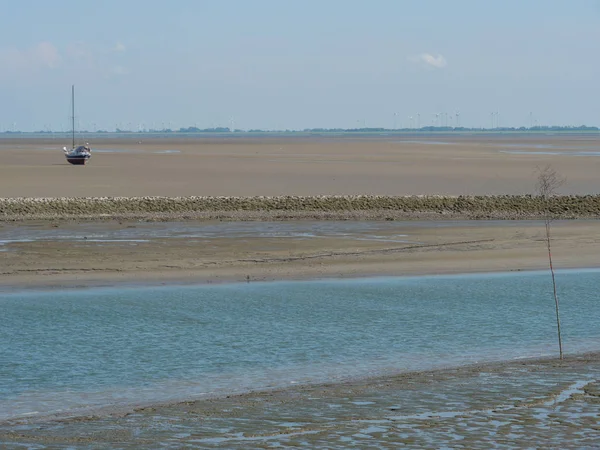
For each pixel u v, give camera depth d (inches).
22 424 942.4
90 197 3501.5
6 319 1531.7
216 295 1792.6
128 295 1791.3
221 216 3147.1
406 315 1578.5
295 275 2062.0
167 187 4192.9
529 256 2353.6
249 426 922.7
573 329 1457.9
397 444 857.5
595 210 3260.3
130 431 909.8
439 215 3211.1
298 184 4387.3
